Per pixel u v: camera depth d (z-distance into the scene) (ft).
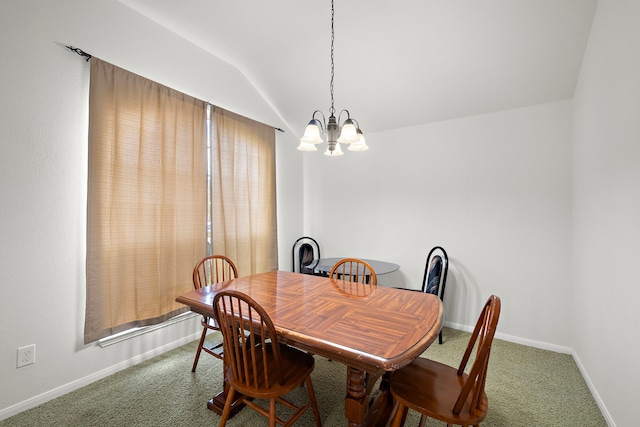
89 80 6.41
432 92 9.15
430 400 3.84
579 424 5.35
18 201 5.53
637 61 4.42
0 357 5.31
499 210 9.12
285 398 6.05
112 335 6.80
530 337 8.63
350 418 3.89
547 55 7.25
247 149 10.23
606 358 5.52
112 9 6.89
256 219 10.58
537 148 8.57
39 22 5.75
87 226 6.27
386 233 11.30
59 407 5.67
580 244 7.29
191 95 8.61
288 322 4.26
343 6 7.05
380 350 3.42
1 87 5.31
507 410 5.72
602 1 5.76
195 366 6.96
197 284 7.01
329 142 5.92
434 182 10.27
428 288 8.48
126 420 5.33
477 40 7.29
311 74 9.61
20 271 5.55
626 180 4.80
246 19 7.68
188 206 8.24
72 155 6.21
